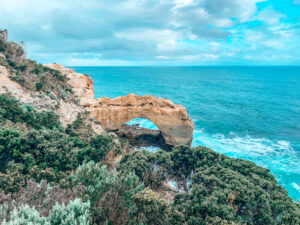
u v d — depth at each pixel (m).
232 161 25.81
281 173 41.22
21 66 44.81
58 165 22.64
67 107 44.22
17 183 15.77
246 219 17.91
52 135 26.50
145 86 196.88
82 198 14.64
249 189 19.41
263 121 80.94
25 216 10.97
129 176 18.80
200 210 17.38
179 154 29.19
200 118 84.62
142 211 14.28
